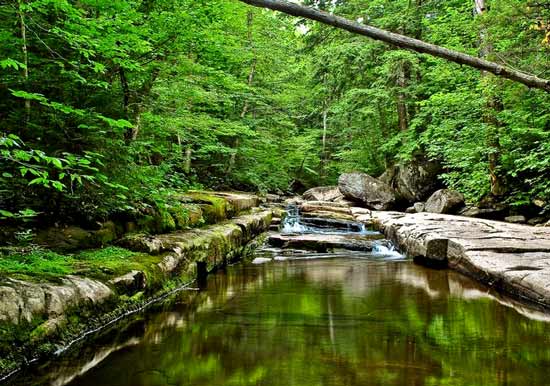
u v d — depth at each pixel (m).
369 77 18.17
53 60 4.42
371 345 3.23
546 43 5.85
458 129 13.64
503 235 7.33
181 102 8.59
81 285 3.53
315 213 14.12
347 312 4.27
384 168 21.50
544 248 6.07
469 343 3.25
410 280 6.09
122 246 5.21
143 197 5.96
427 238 7.41
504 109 10.95
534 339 3.34
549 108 9.99
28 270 3.51
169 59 7.03
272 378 2.59
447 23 12.56
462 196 13.20
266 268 7.28
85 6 5.20
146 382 2.55
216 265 6.96
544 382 2.50
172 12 6.11
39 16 4.47
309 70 19.11
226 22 7.69
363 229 12.46
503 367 2.75
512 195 11.26
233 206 10.14
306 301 4.77
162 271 4.94
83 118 4.57
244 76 16.97
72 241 4.82
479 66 1.71
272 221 12.48
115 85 5.89
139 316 4.09
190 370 2.74
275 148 19.02
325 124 24.98
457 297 4.94
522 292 4.62
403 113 17.81
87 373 2.68
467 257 6.12
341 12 16.83
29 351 2.73
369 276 6.48
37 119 4.58
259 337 3.45
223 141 16.70
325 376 2.61
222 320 3.96
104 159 5.04
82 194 4.98
